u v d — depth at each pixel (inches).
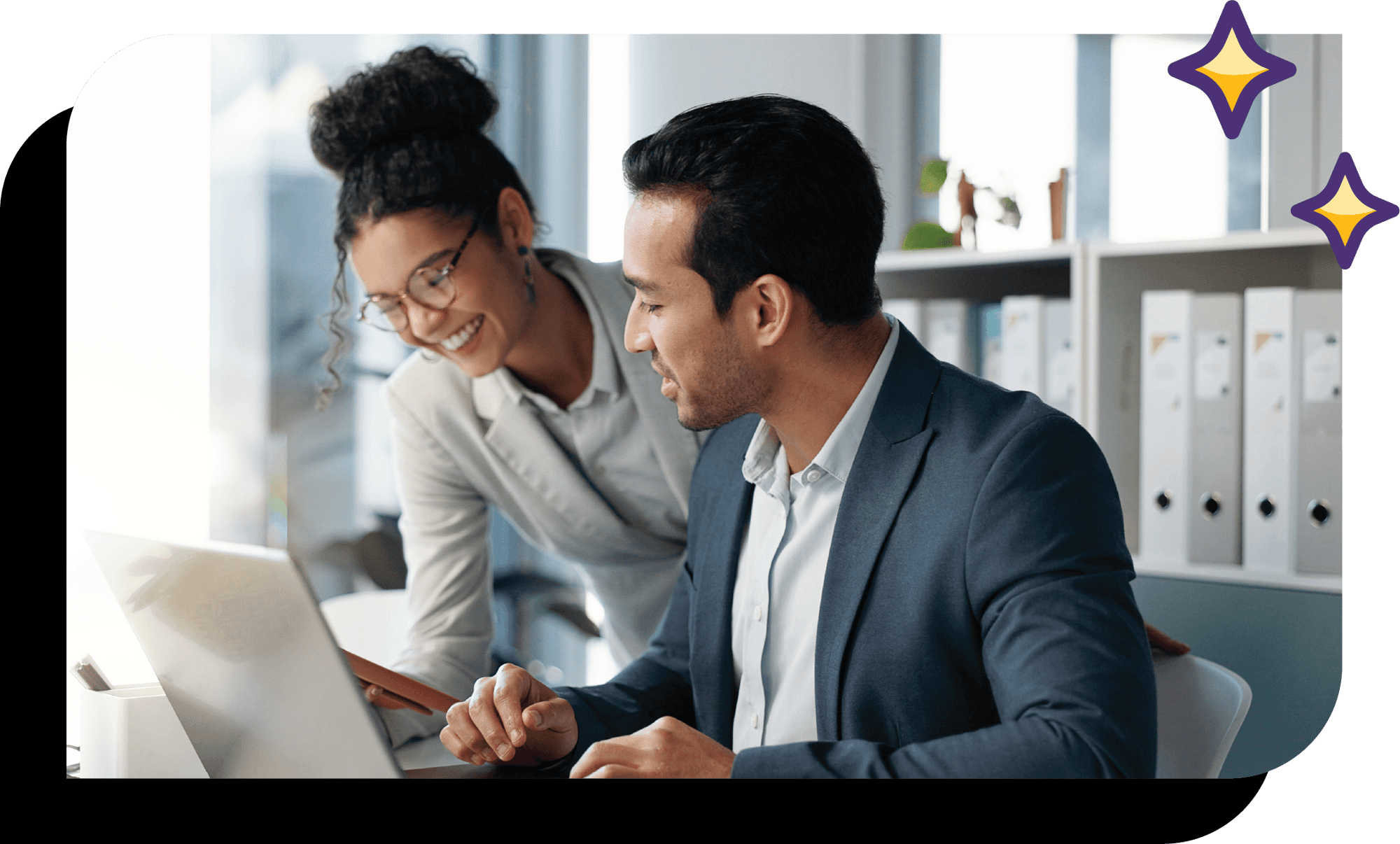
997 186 77.7
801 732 40.2
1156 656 42.4
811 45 86.5
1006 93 82.0
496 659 93.0
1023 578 34.2
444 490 69.1
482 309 62.4
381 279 62.0
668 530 69.4
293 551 83.5
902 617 36.7
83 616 53.6
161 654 35.4
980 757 31.0
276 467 81.4
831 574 38.0
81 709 39.5
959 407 37.9
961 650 36.4
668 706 44.7
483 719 39.3
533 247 65.0
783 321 36.2
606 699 43.2
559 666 93.8
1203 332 62.4
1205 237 62.5
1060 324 67.8
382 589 88.3
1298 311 59.3
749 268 35.6
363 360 86.1
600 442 66.0
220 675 33.6
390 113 59.8
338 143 60.5
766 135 35.3
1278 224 69.1
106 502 69.3
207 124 74.4
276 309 82.4
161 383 71.7
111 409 69.1
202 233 74.5
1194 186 75.7
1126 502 66.9
